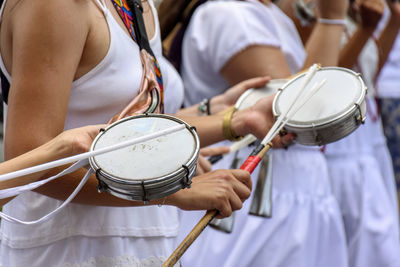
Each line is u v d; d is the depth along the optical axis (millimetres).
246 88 3900
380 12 5605
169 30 4688
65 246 2730
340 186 5816
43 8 2295
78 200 2467
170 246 3000
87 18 2463
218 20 4566
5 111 2682
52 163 1953
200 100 4750
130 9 2869
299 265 4465
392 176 6371
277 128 2795
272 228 4457
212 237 4367
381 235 5645
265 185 3900
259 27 4445
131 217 2828
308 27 5395
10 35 2455
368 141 6047
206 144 3334
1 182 2109
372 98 6266
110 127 2287
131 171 2037
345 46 5766
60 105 2334
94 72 2590
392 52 7250
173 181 2031
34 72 2283
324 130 2693
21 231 2740
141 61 2805
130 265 2789
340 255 4723
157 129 2250
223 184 2533
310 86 2928
